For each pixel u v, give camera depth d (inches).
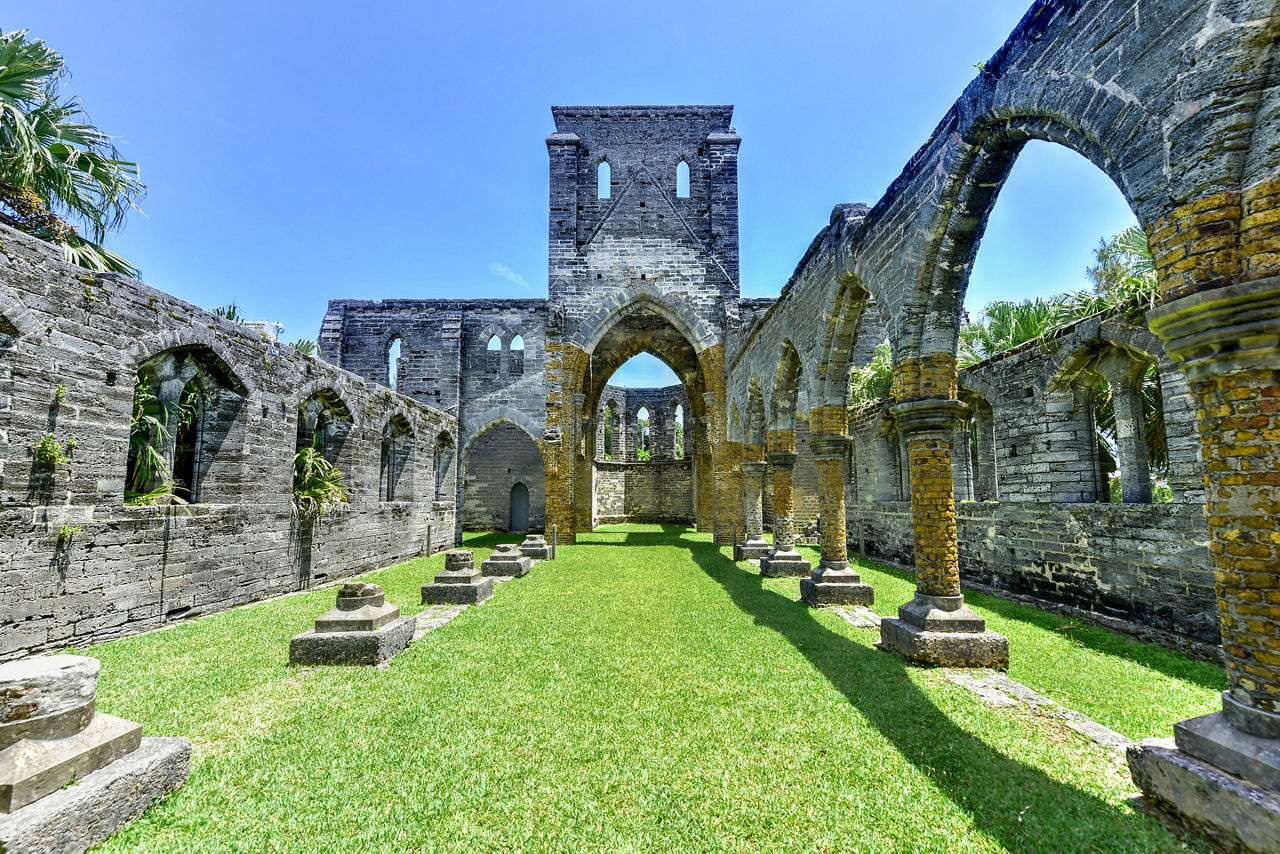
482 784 138.5
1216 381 113.7
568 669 224.5
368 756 152.6
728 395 751.1
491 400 911.0
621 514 1262.3
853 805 128.2
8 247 232.5
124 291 282.4
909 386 247.8
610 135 840.9
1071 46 156.0
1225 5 112.0
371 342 919.7
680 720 175.0
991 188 219.6
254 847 114.4
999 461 376.5
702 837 117.6
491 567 470.0
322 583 445.7
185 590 314.2
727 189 820.6
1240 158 110.7
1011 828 118.1
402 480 627.2
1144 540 266.7
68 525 251.3
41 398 243.3
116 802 117.8
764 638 267.6
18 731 109.3
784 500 483.8
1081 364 320.8
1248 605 108.7
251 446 369.7
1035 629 279.9
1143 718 175.6
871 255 287.4
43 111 354.3
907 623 242.8
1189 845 108.5
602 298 799.1
